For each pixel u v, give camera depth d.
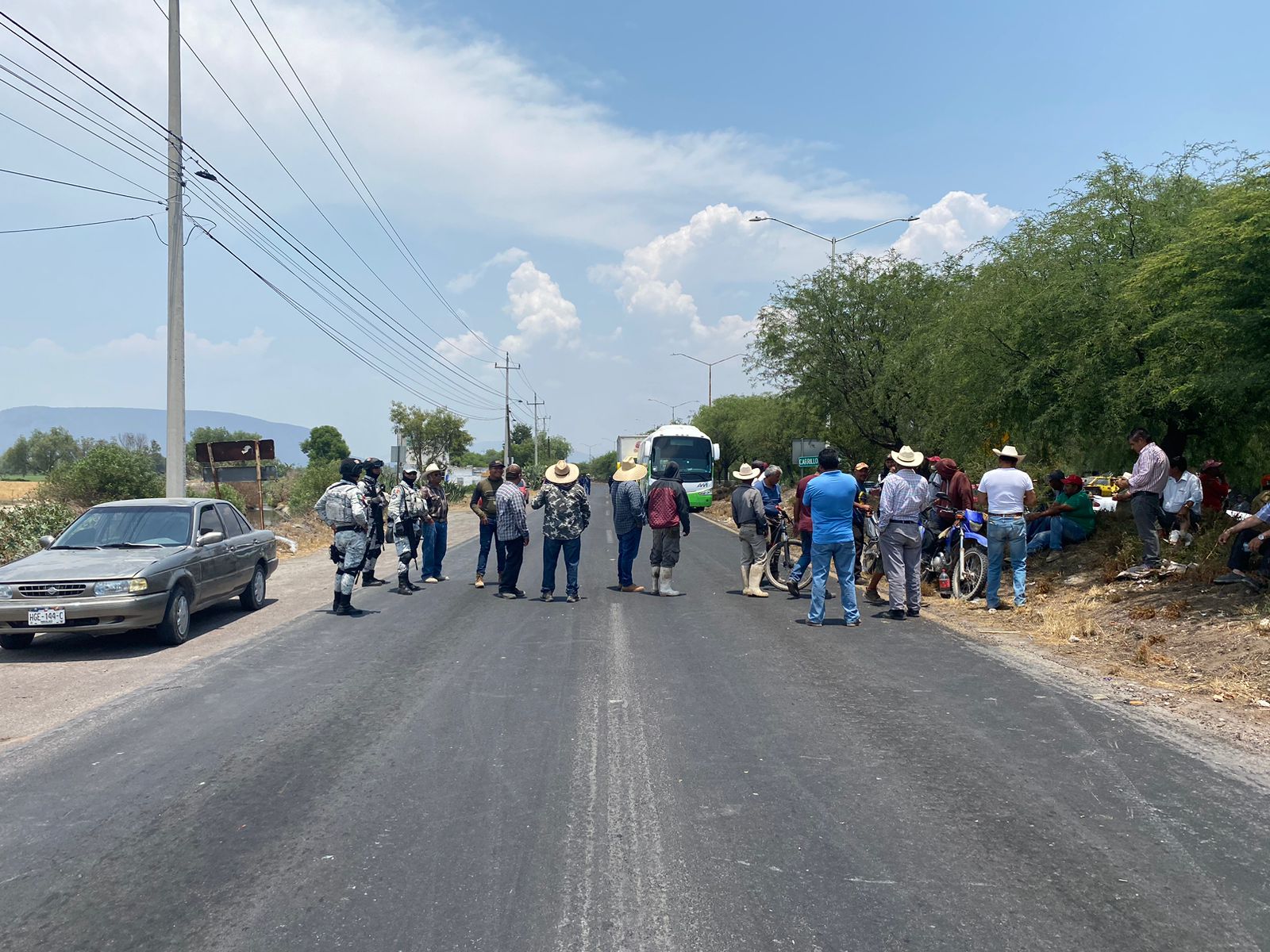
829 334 25.69
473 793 4.95
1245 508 12.88
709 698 6.96
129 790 5.03
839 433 27.66
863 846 4.25
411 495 13.72
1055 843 4.27
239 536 11.53
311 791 4.99
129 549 9.67
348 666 8.16
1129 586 10.67
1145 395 11.48
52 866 4.08
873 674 7.76
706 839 4.32
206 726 6.29
